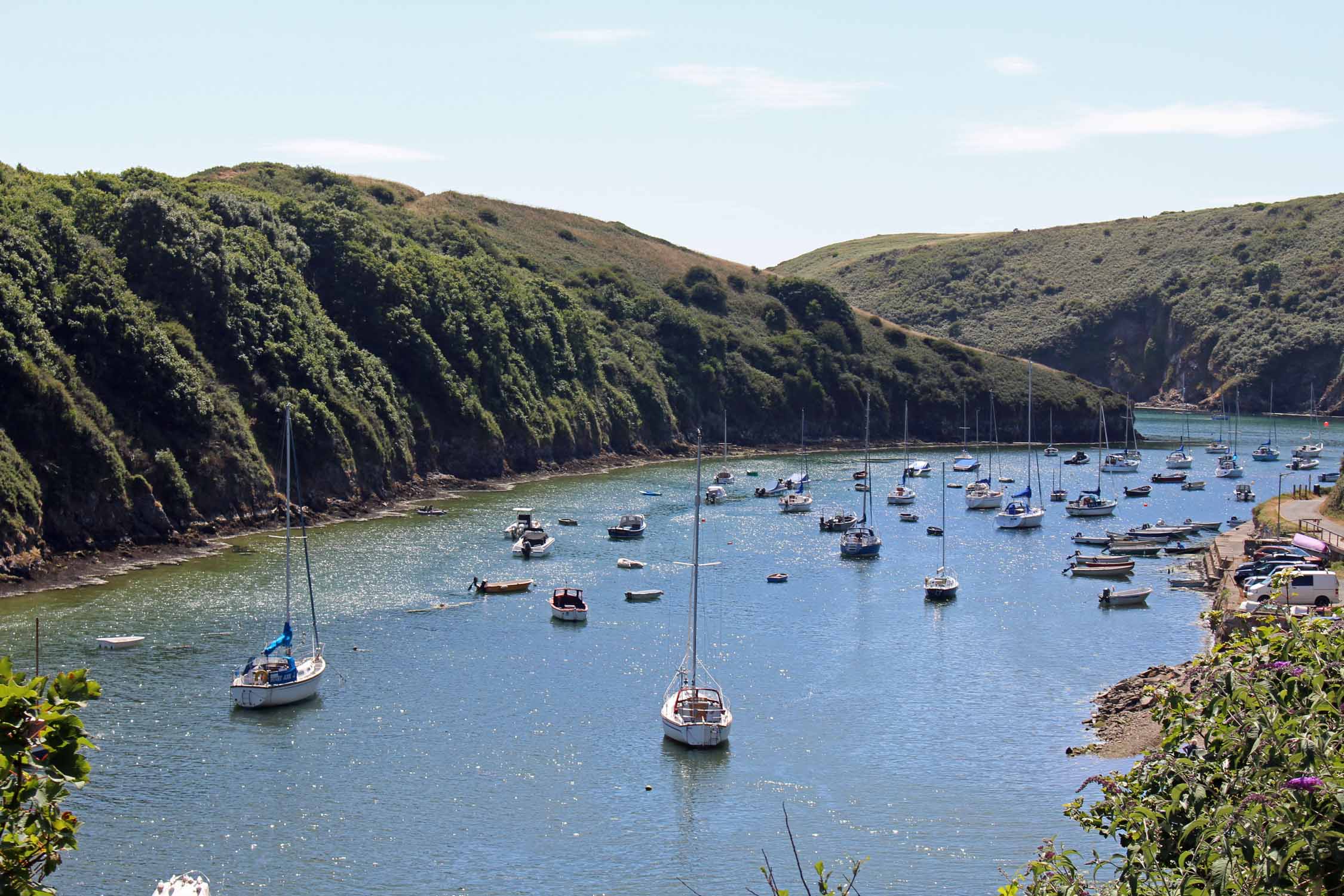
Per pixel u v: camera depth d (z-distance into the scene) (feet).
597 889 162.30
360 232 586.86
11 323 373.81
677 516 491.31
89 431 369.91
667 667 264.93
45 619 293.23
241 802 188.34
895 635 296.51
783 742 217.97
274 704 232.12
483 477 568.82
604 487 574.15
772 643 288.10
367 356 530.68
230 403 435.12
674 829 181.27
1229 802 68.33
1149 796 78.84
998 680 256.52
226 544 394.73
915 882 162.71
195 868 166.40
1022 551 422.82
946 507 538.47
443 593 335.06
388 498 495.82
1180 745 82.38
